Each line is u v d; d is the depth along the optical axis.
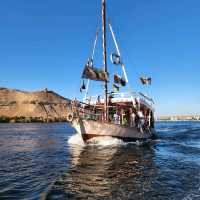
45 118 185.00
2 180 13.54
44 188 11.76
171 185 11.67
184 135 43.28
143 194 10.55
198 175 13.41
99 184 11.98
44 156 21.89
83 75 27.89
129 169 15.27
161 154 21.06
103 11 30.50
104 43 30.27
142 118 31.22
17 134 53.72
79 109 27.81
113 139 28.20
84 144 28.00
